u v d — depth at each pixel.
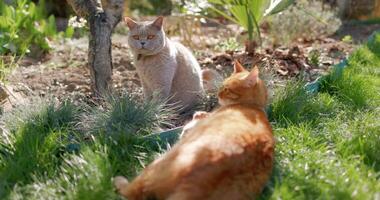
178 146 1.69
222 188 1.55
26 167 1.86
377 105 2.34
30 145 1.93
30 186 1.74
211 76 2.49
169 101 2.37
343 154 1.91
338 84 2.47
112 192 1.69
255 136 1.70
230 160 1.59
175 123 2.24
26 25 3.20
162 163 1.62
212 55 3.05
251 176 1.62
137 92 2.40
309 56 2.94
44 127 2.08
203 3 3.01
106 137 1.99
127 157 1.92
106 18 2.34
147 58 2.28
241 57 2.87
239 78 1.94
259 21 3.00
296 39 3.47
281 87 2.32
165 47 2.27
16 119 2.10
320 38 3.55
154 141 2.01
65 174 1.81
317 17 3.58
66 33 3.47
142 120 2.08
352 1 4.50
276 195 1.66
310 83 2.46
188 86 2.35
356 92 2.39
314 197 1.68
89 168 1.77
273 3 2.94
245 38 3.32
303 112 2.23
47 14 4.56
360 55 2.92
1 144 1.96
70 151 1.97
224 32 3.88
